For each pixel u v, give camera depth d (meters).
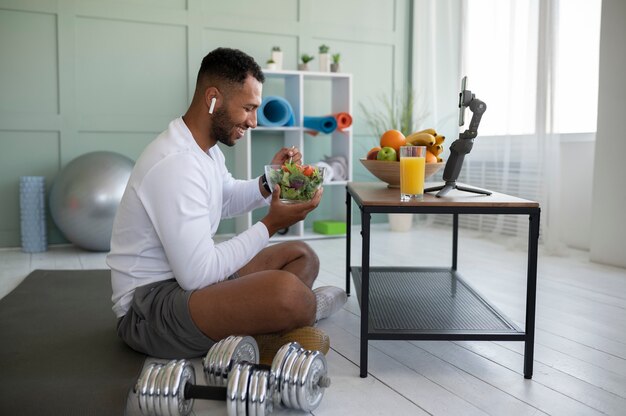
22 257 3.45
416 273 2.48
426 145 2.06
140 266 1.69
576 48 3.64
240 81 1.61
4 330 2.02
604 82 3.17
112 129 3.94
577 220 3.73
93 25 3.84
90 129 3.88
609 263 3.22
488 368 1.75
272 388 1.33
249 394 1.28
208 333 1.62
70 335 1.97
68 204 3.39
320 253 3.60
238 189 2.04
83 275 2.90
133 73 3.96
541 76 3.57
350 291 2.63
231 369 1.39
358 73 4.70
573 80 3.67
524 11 3.79
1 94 3.67
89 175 3.41
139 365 1.69
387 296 2.09
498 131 4.02
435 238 4.14
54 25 3.75
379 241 4.01
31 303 2.38
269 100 3.85
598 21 3.50
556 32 3.50
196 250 1.55
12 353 1.79
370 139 4.81
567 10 3.67
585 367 1.76
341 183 4.12
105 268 3.11
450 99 4.45
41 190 3.62
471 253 3.56
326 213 4.68
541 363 1.79
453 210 1.65
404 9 4.81
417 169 1.68
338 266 3.21
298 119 4.07
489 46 4.10
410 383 1.64
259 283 1.60
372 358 1.83
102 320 2.14
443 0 4.47
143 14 3.94
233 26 4.20
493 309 1.92
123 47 3.92
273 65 4.05
